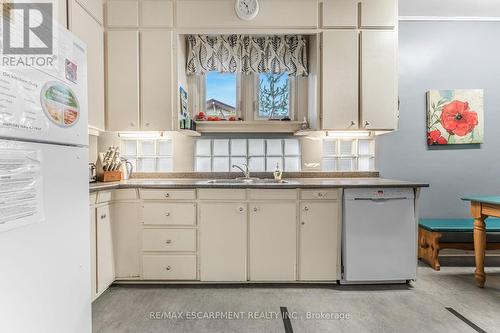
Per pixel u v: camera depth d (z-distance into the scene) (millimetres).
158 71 2281
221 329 1561
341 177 2629
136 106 2281
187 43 2555
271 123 2518
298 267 2059
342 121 2301
